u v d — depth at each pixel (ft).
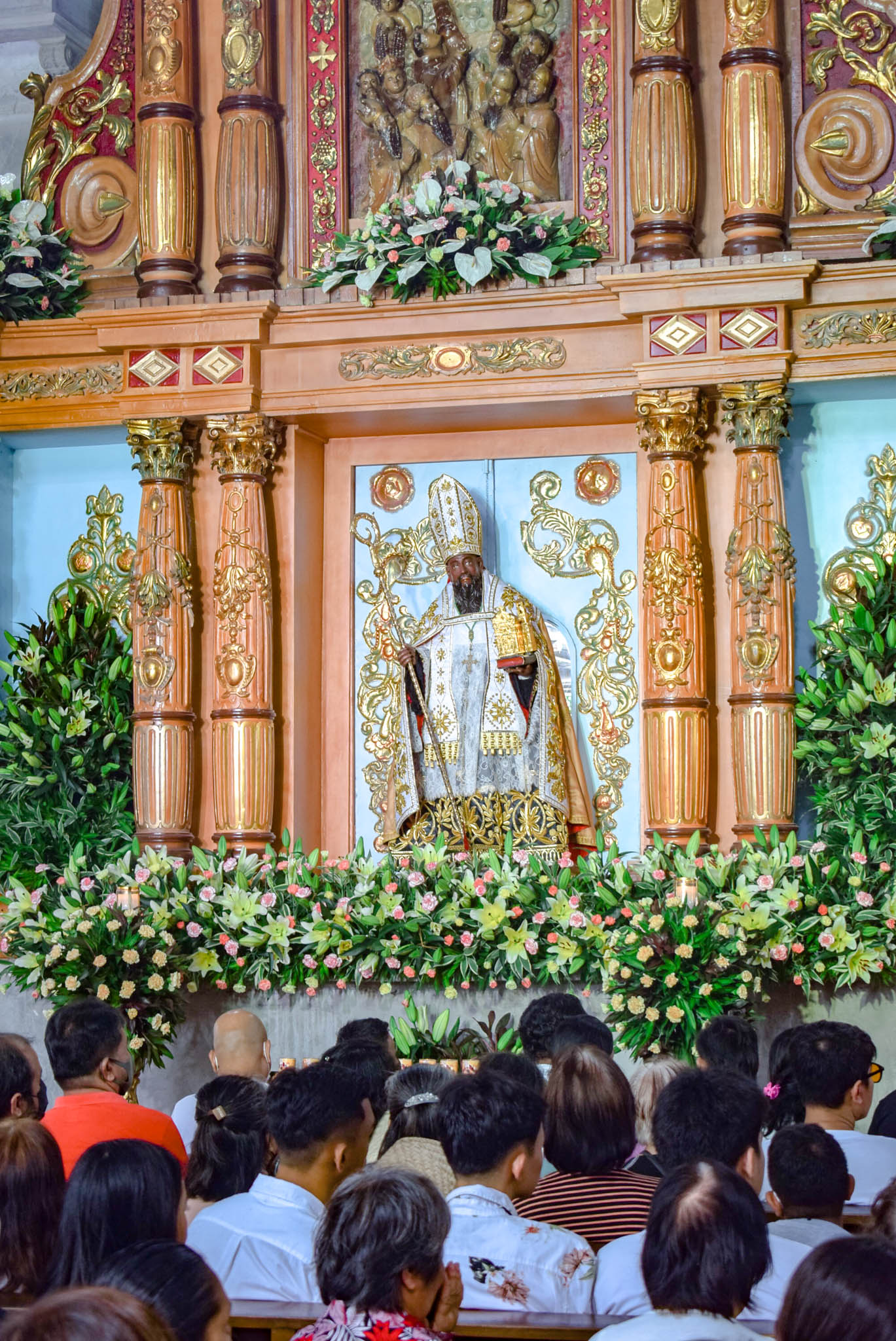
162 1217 12.00
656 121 33.63
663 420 32.91
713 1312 10.57
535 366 34.04
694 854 30.40
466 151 36.17
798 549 34.09
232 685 34.73
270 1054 29.71
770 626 32.24
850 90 34.37
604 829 35.17
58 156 38.42
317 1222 14.07
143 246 36.35
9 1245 13.42
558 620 35.91
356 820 36.40
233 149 35.91
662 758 32.50
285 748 35.45
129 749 35.94
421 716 34.50
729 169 33.35
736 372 32.55
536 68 35.78
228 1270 13.99
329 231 36.47
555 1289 13.52
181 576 35.17
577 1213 14.89
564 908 29.14
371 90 36.47
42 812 34.96
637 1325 10.55
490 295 33.83
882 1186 16.49
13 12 41.14
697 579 32.91
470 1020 30.25
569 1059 15.44
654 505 33.14
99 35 38.52
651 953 27.09
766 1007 29.12
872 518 33.99
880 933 28.09
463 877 30.32
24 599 38.19
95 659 35.96
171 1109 31.22
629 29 35.12
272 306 34.78
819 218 34.12
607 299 33.47
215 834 34.32
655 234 33.63
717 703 33.32
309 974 30.66
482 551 35.40
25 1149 13.55
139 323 35.32
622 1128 15.21
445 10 36.40
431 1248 10.75
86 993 29.76
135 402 35.47
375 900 30.19
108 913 29.71
